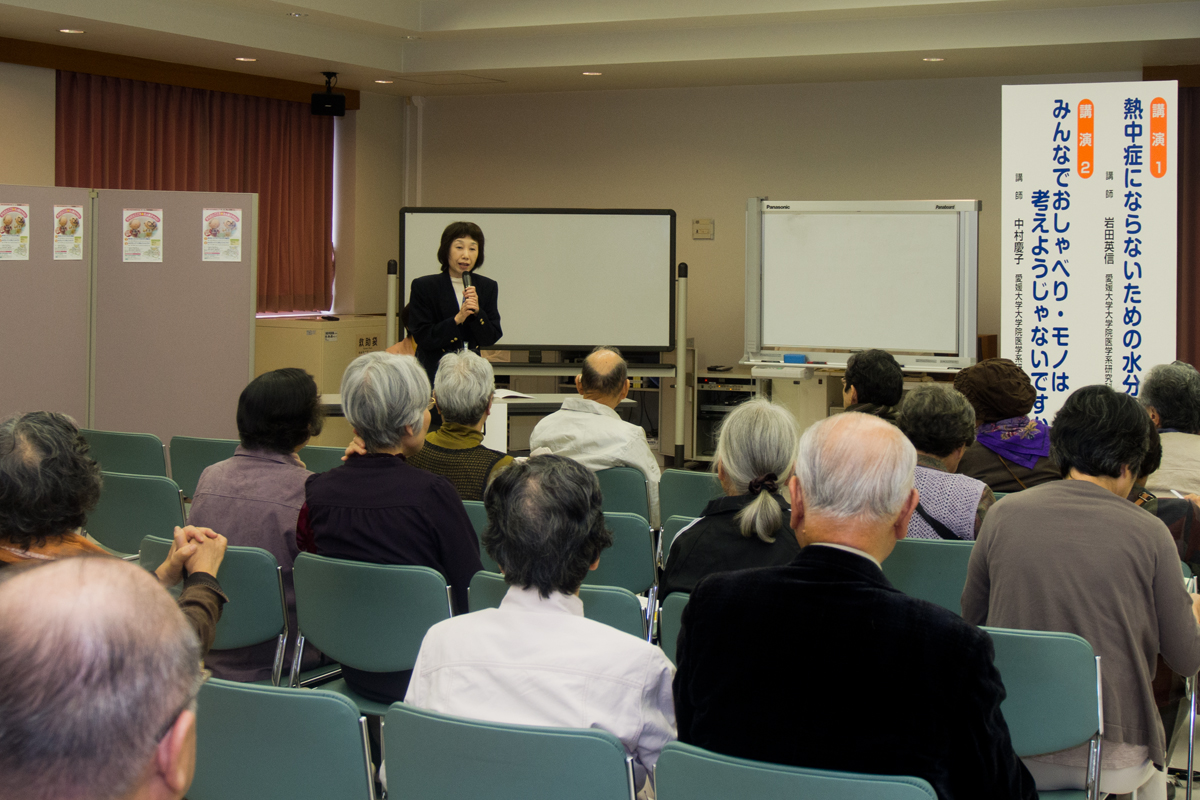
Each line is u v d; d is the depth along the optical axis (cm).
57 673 59
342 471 233
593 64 728
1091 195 484
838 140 800
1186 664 194
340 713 154
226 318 560
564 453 353
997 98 758
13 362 538
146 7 635
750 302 729
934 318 697
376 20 696
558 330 784
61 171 707
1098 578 189
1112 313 486
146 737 61
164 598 66
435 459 287
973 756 125
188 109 771
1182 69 696
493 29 707
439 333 520
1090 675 177
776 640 131
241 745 160
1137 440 199
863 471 137
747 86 818
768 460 213
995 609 197
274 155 827
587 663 148
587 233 777
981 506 257
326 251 873
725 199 833
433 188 909
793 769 124
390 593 215
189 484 407
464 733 142
